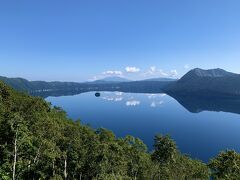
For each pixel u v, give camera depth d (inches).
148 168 3870.6
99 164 3324.3
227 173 2632.9
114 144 3698.3
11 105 4658.0
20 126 2573.8
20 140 2576.3
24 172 2790.4
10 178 2625.5
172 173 3747.5
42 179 2903.5
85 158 3326.8
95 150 3380.9
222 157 2731.3
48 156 2918.3
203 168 3826.3
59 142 3238.2
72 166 3321.9
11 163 2738.7
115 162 3467.0
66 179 3253.0
